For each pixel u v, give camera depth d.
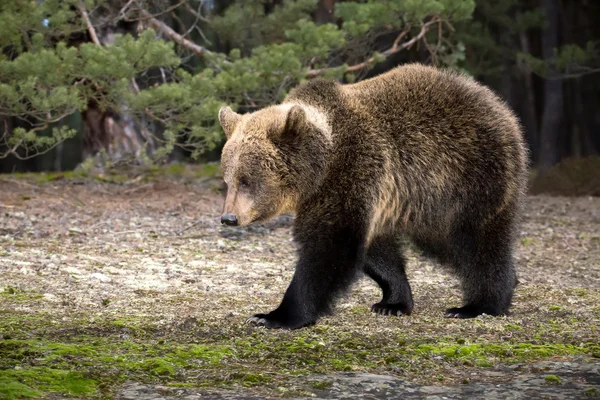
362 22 23.06
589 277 15.07
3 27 19.89
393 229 11.35
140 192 22.20
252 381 8.05
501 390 7.96
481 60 37.34
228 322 10.63
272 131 10.52
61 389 7.53
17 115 20.62
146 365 8.37
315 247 10.66
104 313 10.91
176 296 12.19
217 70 23.77
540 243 18.77
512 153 11.56
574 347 9.67
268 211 10.66
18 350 8.63
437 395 7.78
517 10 44.50
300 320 10.53
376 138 10.91
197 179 24.45
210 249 16.20
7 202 19.80
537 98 48.03
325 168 10.62
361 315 11.54
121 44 20.19
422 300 12.87
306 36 22.02
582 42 50.28
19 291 11.95
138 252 15.51
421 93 11.30
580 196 28.25
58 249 15.24
